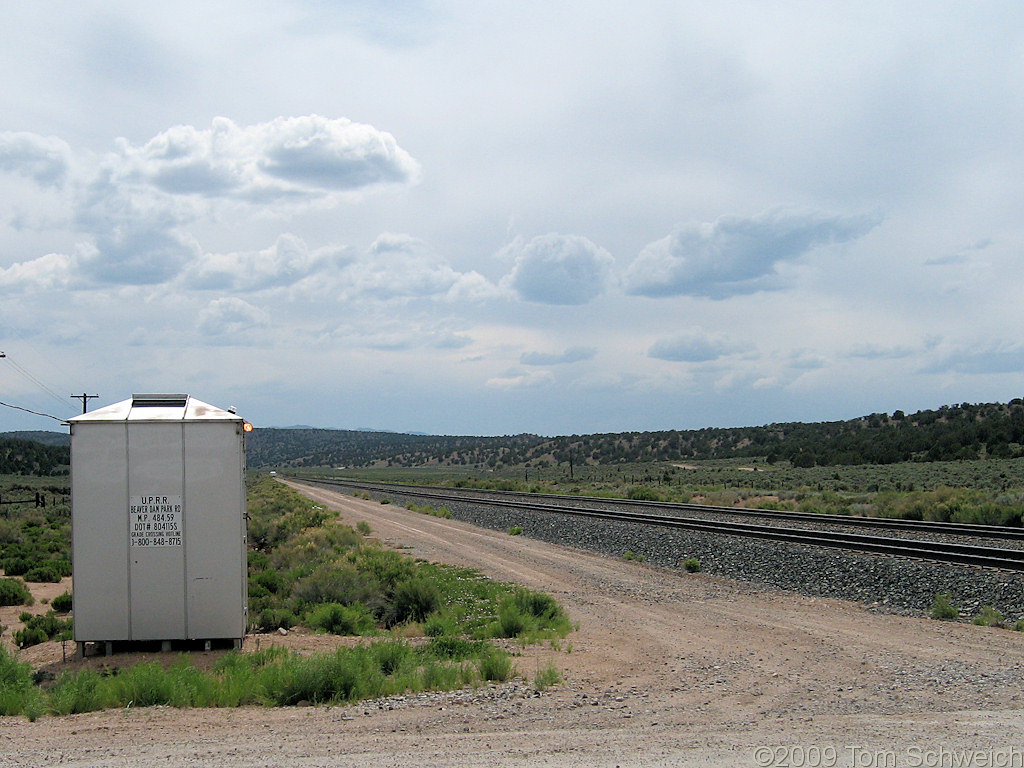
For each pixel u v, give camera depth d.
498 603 20.61
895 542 25.36
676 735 8.95
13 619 20.44
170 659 14.30
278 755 8.37
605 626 17.39
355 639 16.81
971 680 11.68
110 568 14.71
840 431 155.75
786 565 24.42
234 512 14.97
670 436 187.00
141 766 7.99
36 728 10.04
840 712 10.02
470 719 9.95
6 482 90.19
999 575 19.61
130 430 14.85
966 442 111.69
